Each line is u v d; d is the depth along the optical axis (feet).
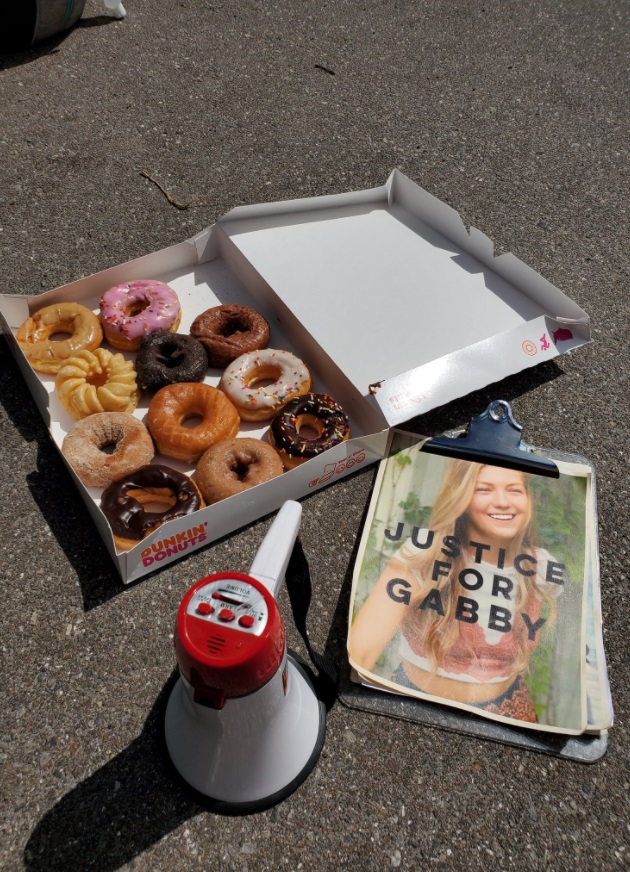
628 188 3.69
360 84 4.23
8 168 3.57
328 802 1.87
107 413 2.45
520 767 1.94
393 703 2.02
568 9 4.90
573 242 3.39
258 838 1.81
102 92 4.02
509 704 2.01
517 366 2.62
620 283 3.22
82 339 2.64
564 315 2.78
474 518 2.36
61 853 1.78
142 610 2.17
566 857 1.82
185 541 2.22
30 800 1.86
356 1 4.84
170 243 3.30
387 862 1.79
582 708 2.00
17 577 2.23
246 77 4.20
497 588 2.21
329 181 3.66
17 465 2.48
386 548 2.28
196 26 4.52
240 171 3.67
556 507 2.40
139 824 1.82
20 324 2.76
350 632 2.10
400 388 2.45
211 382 2.73
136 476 2.31
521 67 4.42
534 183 3.69
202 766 1.81
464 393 2.52
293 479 2.31
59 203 3.42
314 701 1.97
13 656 2.08
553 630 2.14
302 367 2.64
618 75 4.41
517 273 2.86
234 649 1.47
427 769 1.93
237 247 2.94
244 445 2.42
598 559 2.32
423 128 3.99
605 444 2.63
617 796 1.91
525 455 2.50
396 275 2.93
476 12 4.83
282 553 1.72
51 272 3.12
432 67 4.38
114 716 1.99
